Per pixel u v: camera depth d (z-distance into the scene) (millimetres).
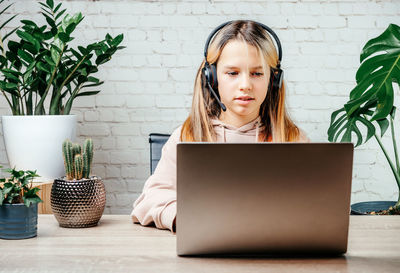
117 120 2717
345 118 2170
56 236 1127
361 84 1801
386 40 1799
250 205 925
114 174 2725
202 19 2691
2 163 2721
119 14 2695
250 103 1497
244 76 1475
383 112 1746
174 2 2689
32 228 1113
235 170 913
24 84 2191
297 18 2689
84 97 2707
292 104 2711
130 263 924
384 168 2730
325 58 2703
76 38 2695
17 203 1108
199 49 2703
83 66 2293
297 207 930
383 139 2730
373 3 2689
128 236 1131
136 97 2719
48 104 2682
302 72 2705
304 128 2719
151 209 1224
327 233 948
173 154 1514
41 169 2197
